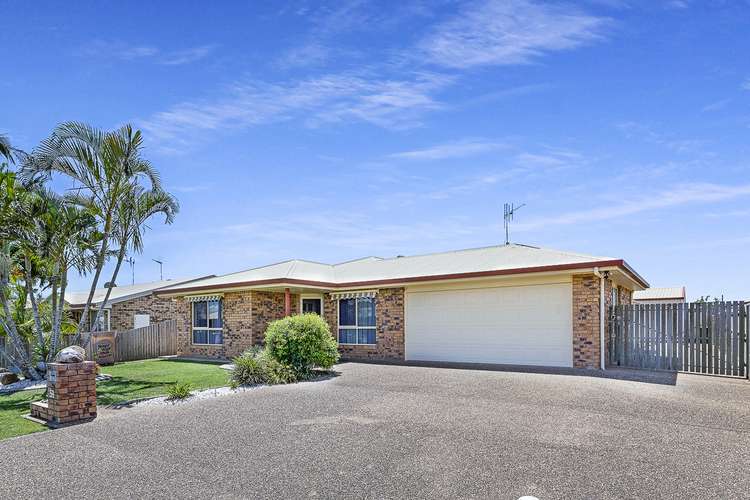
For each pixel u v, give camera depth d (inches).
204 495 202.5
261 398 397.1
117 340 843.4
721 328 510.6
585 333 558.9
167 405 383.6
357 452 252.7
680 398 375.9
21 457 254.7
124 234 624.1
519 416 323.6
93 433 297.1
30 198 564.4
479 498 194.5
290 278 690.8
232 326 767.7
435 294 677.3
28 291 595.5
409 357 692.7
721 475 215.6
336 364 638.5
